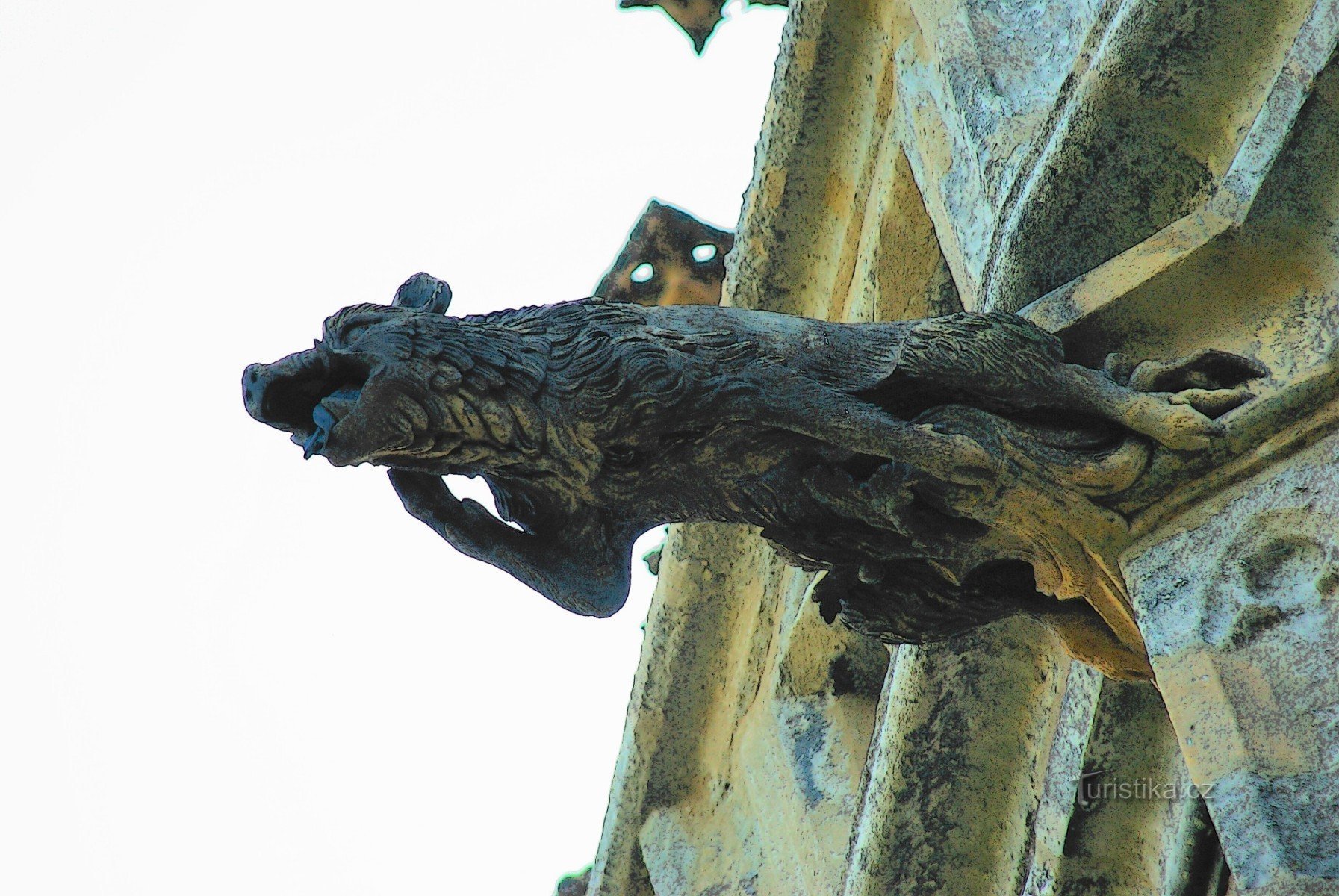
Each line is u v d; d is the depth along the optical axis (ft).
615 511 50.21
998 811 62.49
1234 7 50.96
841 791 77.05
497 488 50.49
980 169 62.23
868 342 49.80
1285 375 47.91
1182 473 48.47
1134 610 47.83
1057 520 49.01
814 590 53.52
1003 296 53.42
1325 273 48.67
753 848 80.43
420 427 47.93
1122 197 52.80
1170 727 55.01
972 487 48.57
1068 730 56.44
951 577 50.93
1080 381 49.21
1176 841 51.37
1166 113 52.21
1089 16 62.28
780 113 78.79
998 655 60.95
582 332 49.24
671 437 49.01
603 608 50.83
